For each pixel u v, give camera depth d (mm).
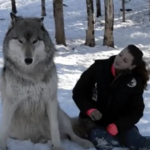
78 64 11781
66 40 16188
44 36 3934
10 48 3818
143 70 4074
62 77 9156
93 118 4082
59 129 4391
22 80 3852
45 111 4180
